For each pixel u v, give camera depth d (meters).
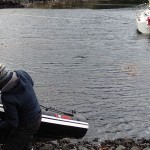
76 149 8.42
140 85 17.72
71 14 51.38
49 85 17.23
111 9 56.84
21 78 5.61
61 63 22.95
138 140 10.22
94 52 27.38
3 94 5.49
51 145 8.20
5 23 42.94
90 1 66.25
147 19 37.00
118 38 34.56
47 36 34.84
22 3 62.91
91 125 11.88
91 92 16.17
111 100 15.05
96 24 42.94
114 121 12.44
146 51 28.41
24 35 35.12
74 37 34.53
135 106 14.30
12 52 26.84
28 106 5.63
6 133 6.34
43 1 65.25
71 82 17.95
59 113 8.52
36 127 5.78
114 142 9.77
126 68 21.80
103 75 19.75
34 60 23.92
